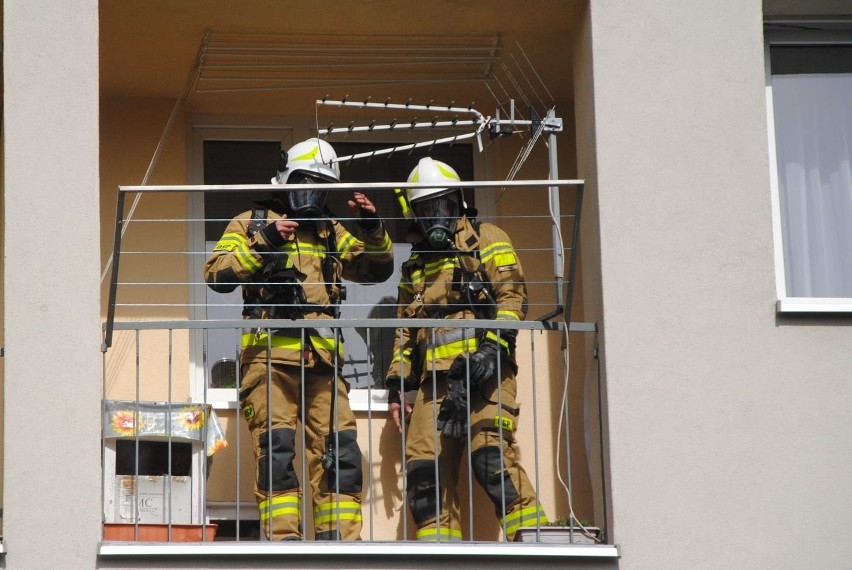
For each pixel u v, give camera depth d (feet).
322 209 90.17
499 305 89.40
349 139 105.91
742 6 88.22
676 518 81.92
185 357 99.09
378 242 90.22
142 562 79.10
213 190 80.43
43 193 82.12
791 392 83.82
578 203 82.38
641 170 85.76
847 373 84.28
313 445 87.71
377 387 101.50
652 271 84.58
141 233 100.94
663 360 83.66
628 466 82.33
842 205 92.84
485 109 106.32
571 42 94.79
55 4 84.28
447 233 90.38
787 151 93.45
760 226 85.61
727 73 87.35
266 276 87.30
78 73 83.66
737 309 84.53
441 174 91.20
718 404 83.41
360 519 86.99
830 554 82.12
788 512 82.38
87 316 81.05
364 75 100.37
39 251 81.51
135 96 102.32
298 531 85.51
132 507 87.61
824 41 94.22
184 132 102.47
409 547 79.56
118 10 90.22
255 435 87.15
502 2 89.86
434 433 84.48
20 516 78.79
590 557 81.05
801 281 91.56
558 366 101.04
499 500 87.45
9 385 79.92
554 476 98.84
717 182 85.92
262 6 90.22
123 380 98.37
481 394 88.99
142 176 101.30
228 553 78.84
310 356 86.89
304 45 95.61
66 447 79.66
